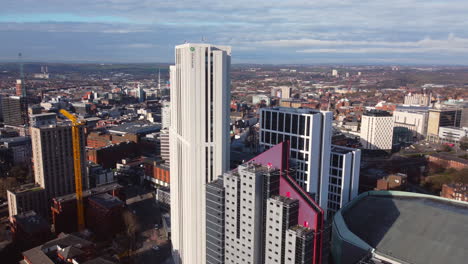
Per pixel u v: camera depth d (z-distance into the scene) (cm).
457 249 15662
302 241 13050
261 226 14700
